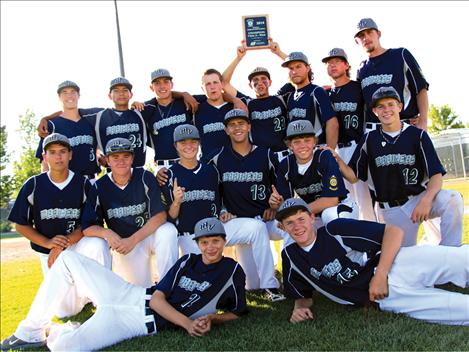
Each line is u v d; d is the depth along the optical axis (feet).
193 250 17.78
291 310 15.20
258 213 18.54
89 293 14.38
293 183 17.51
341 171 17.46
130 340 13.83
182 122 21.34
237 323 14.17
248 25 23.59
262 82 21.06
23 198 17.37
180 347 12.71
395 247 13.20
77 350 13.48
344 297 13.87
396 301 13.30
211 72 21.04
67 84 20.34
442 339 11.28
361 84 20.11
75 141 20.26
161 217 17.08
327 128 19.84
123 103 20.92
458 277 13.19
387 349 11.02
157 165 21.67
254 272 18.28
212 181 18.38
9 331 24.09
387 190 17.07
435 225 17.72
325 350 11.35
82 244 16.83
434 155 16.25
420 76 19.20
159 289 14.20
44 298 14.51
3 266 51.65
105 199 17.20
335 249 13.70
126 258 17.35
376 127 18.94
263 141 21.02
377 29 19.57
